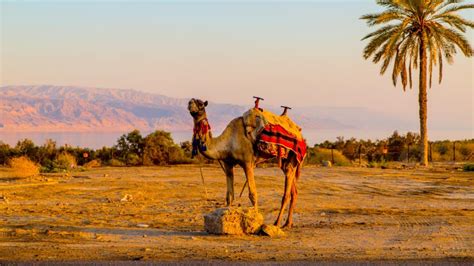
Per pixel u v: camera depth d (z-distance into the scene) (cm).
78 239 1437
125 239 1453
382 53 5094
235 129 1562
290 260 1145
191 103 1547
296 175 1662
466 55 4978
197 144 1557
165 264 1091
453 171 4266
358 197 2603
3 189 2805
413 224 1764
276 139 1539
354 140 6512
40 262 1098
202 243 1398
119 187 2991
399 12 5169
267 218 1916
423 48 5162
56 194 2658
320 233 1581
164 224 1753
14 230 1535
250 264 1091
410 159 5725
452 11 5097
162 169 4600
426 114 5125
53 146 5706
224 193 2736
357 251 1283
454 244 1403
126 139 5797
